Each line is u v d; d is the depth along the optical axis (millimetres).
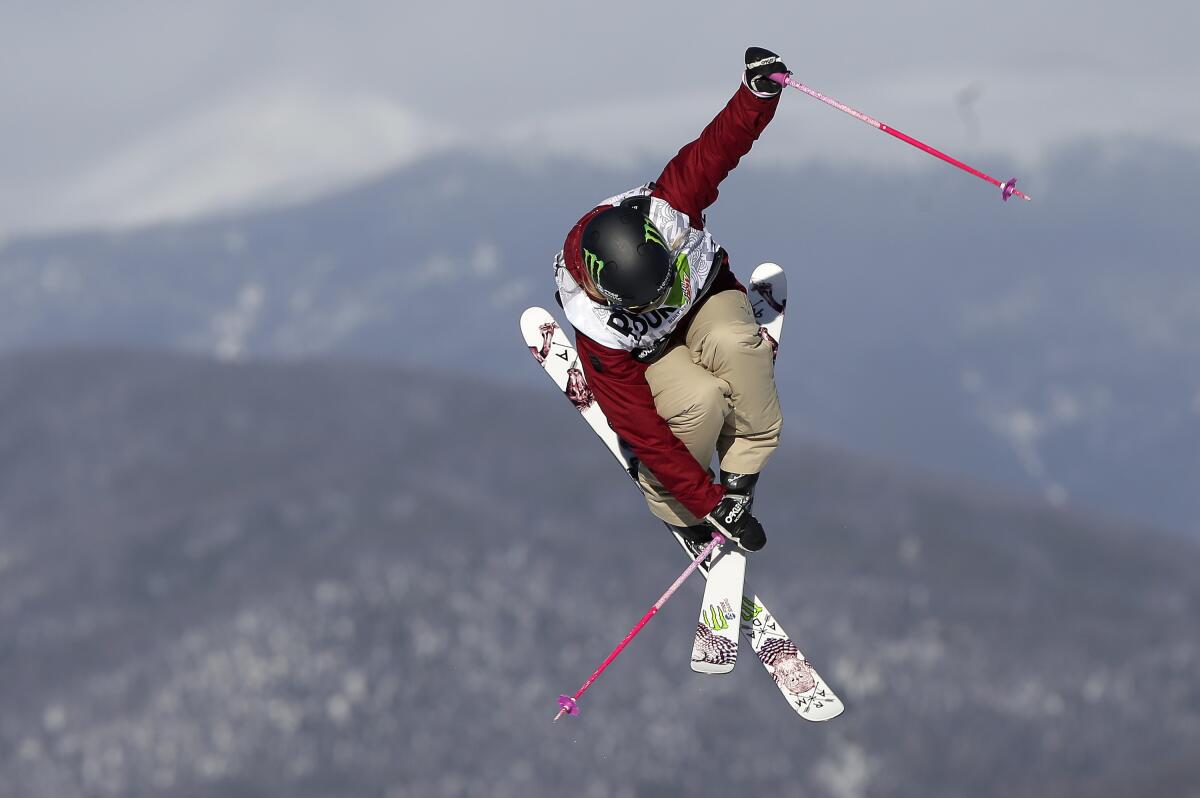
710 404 18875
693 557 21672
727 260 19719
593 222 18141
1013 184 15773
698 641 21203
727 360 18969
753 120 17938
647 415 19078
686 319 19469
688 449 19469
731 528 19703
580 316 18734
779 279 22500
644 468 21500
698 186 18516
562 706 18984
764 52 17656
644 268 17609
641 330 18672
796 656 22172
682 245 18484
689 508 19484
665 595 19859
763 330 22000
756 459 19812
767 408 19484
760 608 22656
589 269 17984
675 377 19031
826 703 21797
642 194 18625
